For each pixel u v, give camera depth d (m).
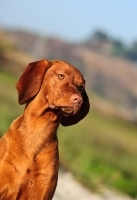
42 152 8.28
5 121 17.47
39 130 8.26
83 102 8.70
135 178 19.59
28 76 8.34
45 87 8.25
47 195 8.37
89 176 16.95
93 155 21.34
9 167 8.18
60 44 82.06
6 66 49.34
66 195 13.91
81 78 8.33
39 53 80.06
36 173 8.25
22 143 8.24
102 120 42.31
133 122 49.78
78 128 27.98
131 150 30.67
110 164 21.11
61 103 8.10
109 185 17.48
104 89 76.81
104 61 84.19
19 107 24.45
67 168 16.75
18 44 79.19
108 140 30.02
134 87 78.56
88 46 88.12
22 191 8.24
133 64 89.31
